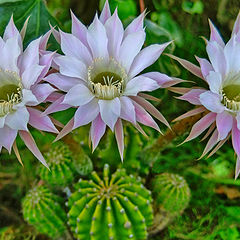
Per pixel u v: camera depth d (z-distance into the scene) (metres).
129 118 0.47
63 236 0.63
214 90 0.48
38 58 0.48
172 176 0.61
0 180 0.71
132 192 0.56
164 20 0.69
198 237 0.67
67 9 0.73
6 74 0.50
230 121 0.49
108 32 0.50
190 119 0.53
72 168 0.60
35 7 0.59
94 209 0.55
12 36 0.50
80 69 0.49
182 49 0.65
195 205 0.68
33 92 0.48
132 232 0.55
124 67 0.50
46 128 0.48
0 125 0.47
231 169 0.70
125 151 0.61
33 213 0.59
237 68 0.50
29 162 0.68
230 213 0.69
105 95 0.49
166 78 0.48
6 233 0.70
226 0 0.69
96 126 0.48
